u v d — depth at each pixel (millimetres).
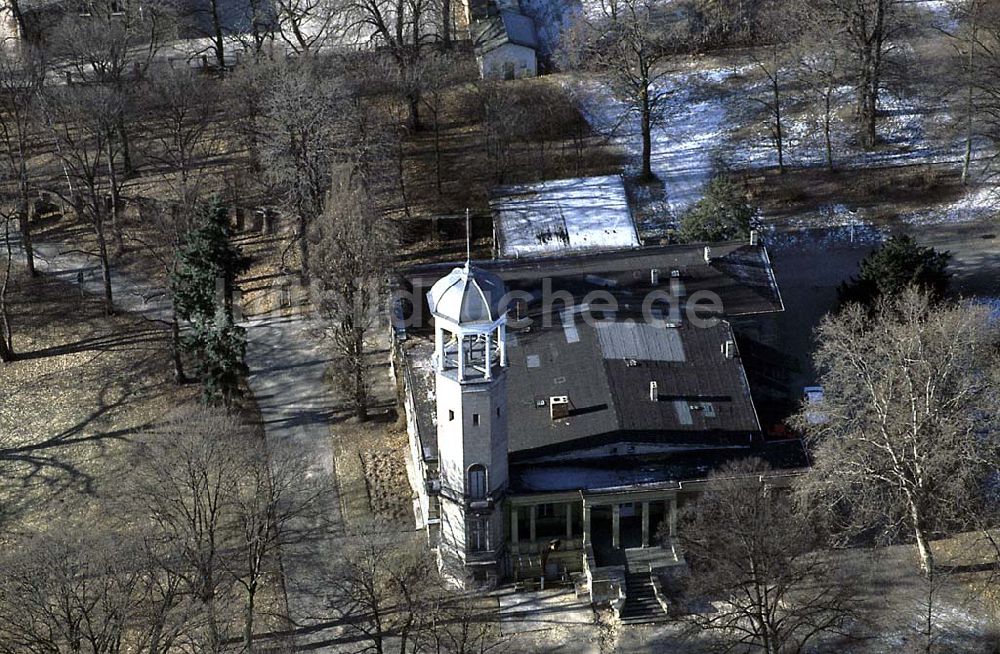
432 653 123125
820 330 137000
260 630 126125
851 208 172750
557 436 130875
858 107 181250
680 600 126000
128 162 188250
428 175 184000
